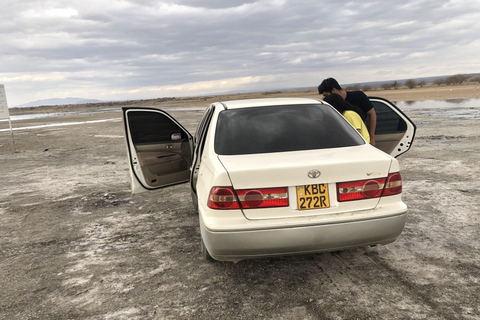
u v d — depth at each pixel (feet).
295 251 8.89
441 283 9.62
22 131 84.58
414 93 169.17
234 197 8.84
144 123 14.82
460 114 58.80
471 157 25.55
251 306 9.09
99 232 15.48
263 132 10.91
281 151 10.21
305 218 8.85
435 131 40.57
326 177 8.93
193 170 12.55
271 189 8.86
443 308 8.50
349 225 8.85
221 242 8.77
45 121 136.67
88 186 24.20
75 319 8.97
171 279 10.82
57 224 16.81
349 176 9.04
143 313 9.07
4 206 20.30
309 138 10.70
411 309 8.53
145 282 10.73
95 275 11.39
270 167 8.86
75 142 52.90
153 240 14.21
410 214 15.14
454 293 9.11
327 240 8.86
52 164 34.50
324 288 9.75
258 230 8.67
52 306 9.64
